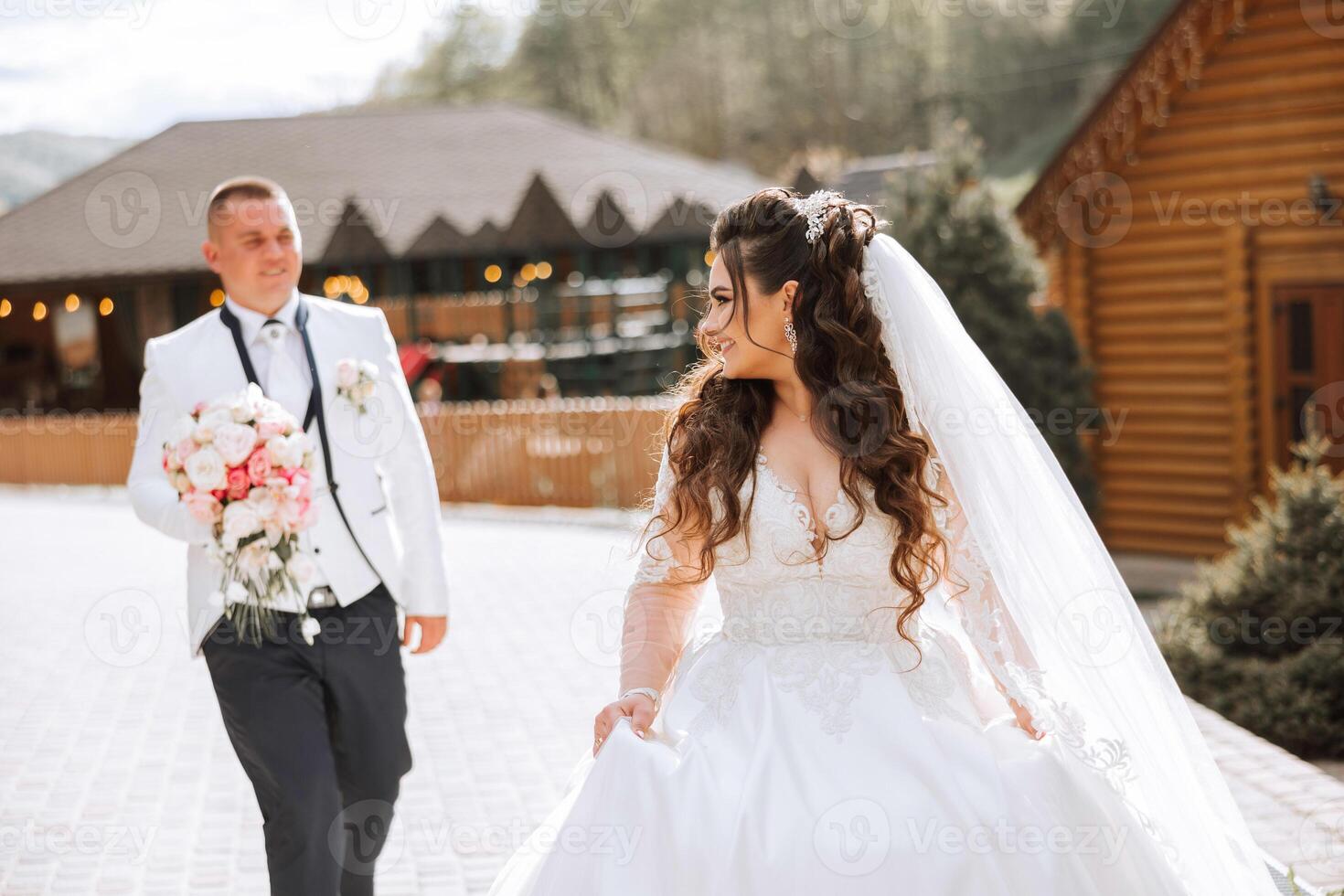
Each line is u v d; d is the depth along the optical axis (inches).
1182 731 115.4
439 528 147.6
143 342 938.1
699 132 1640.0
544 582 400.8
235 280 142.9
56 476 736.3
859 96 1579.7
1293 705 253.4
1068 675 114.2
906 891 100.1
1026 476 114.5
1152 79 461.7
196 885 171.6
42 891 169.5
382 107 1641.2
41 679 295.3
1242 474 464.4
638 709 113.7
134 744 242.2
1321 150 439.2
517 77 1732.3
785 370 113.4
